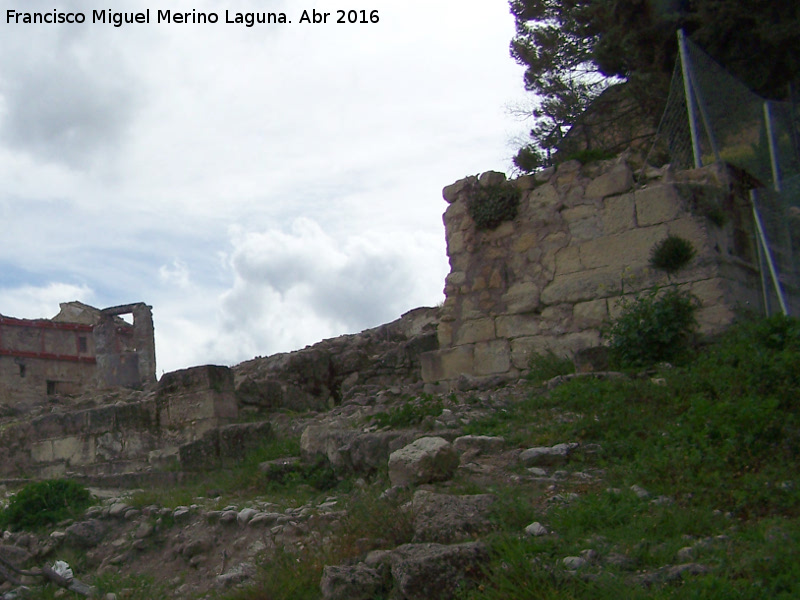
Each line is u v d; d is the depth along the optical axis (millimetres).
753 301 12883
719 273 12430
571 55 26859
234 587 7578
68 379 34719
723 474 7461
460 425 10359
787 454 7719
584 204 13953
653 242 13055
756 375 9531
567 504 7207
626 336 12023
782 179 13852
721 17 17703
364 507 7680
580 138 24484
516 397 11641
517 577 5699
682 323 12000
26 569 9773
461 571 5957
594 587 5531
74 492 11141
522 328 14219
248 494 10602
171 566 9133
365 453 9930
